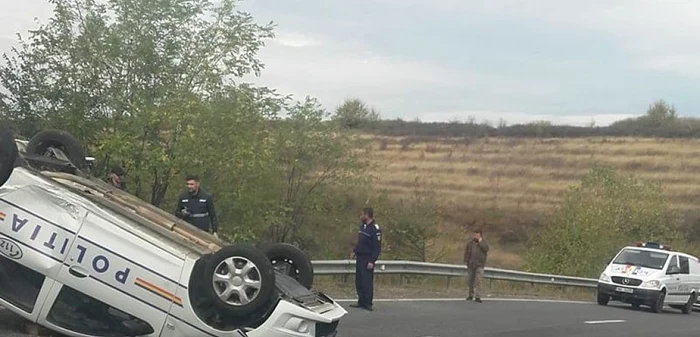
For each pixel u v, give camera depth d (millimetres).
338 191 33438
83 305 8242
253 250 8023
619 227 44188
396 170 54531
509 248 61438
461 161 69312
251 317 8070
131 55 22906
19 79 22531
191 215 12875
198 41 23922
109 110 22969
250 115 23766
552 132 77188
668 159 71188
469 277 20828
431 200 43094
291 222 31375
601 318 19156
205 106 22609
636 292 24250
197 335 8047
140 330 8148
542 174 69938
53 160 9695
